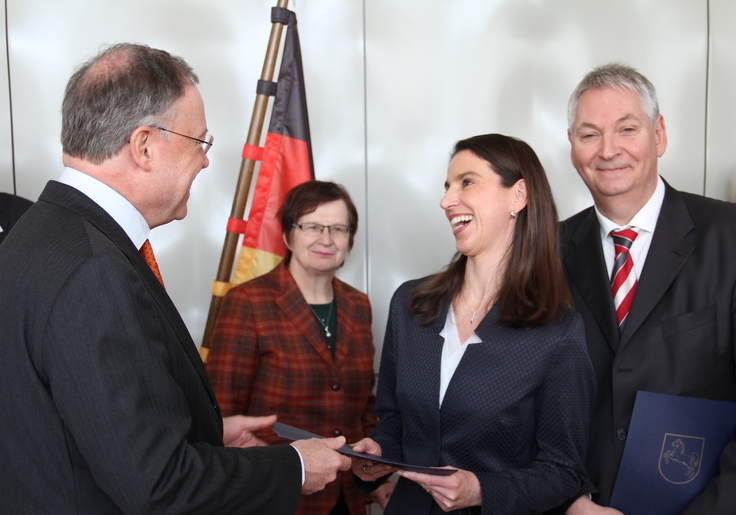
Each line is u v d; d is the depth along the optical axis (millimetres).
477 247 1376
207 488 903
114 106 991
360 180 2459
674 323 1450
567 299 1376
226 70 2404
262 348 1855
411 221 2461
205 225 2418
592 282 1568
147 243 1143
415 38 2430
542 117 2426
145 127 1005
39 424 889
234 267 2432
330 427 1876
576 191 2430
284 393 1843
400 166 2453
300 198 1956
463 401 1295
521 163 1368
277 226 2230
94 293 869
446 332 1412
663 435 1372
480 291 1411
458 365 1321
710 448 1372
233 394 1829
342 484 1855
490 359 1302
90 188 1009
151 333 924
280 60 2377
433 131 2443
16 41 2303
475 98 2432
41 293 879
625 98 1531
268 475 1004
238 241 2422
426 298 1475
